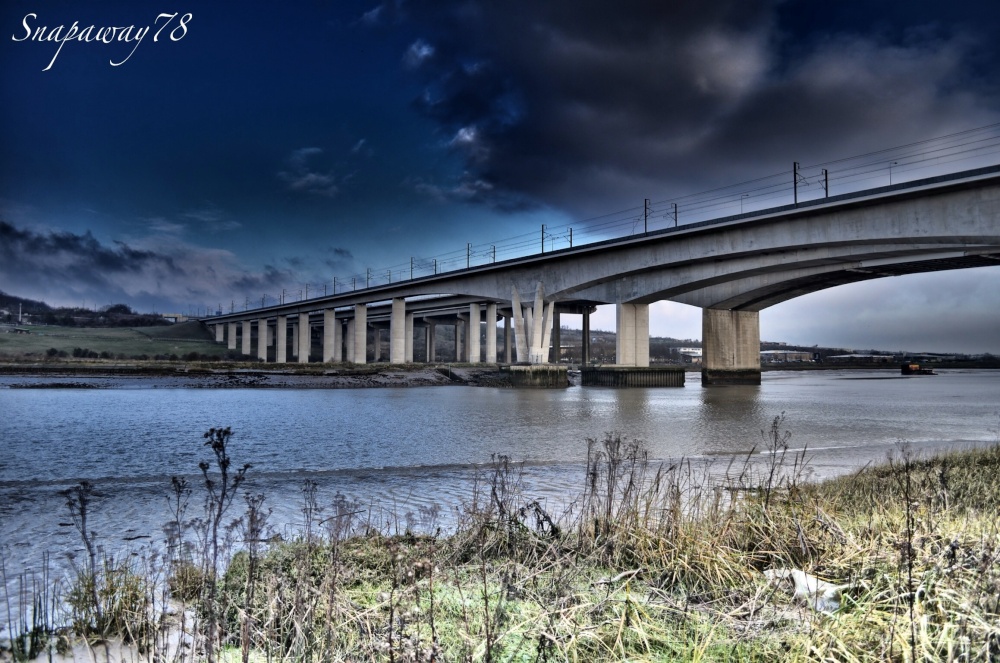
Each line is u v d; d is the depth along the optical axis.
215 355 178.75
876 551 7.96
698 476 18.86
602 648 6.04
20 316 195.00
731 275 74.19
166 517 14.14
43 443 28.50
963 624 5.47
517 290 95.25
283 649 5.90
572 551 8.74
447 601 6.87
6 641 6.70
